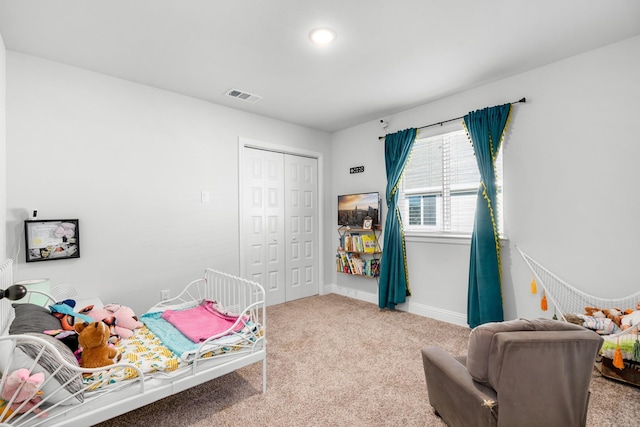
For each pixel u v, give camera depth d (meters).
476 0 1.83
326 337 2.97
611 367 2.07
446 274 3.38
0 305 1.76
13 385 1.18
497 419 1.27
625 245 2.30
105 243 2.77
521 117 2.81
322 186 4.66
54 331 1.52
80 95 2.66
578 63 2.49
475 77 2.89
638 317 2.05
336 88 3.13
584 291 2.47
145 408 1.88
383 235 3.93
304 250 4.51
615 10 1.93
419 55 2.49
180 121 3.25
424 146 3.65
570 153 2.54
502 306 2.86
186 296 3.26
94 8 1.88
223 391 2.06
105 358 1.53
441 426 1.70
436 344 2.80
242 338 1.96
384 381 2.18
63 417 1.33
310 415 1.81
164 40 2.25
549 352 1.24
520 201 2.82
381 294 3.77
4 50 2.25
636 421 1.69
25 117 2.41
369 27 2.11
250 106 3.63
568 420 1.35
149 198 3.03
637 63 2.24
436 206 3.54
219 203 3.54
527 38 2.25
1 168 2.11
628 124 2.28
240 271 3.71
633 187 2.26
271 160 4.14
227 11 1.93
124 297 2.88
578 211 2.50
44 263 2.48
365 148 4.29
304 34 2.19
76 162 2.63
